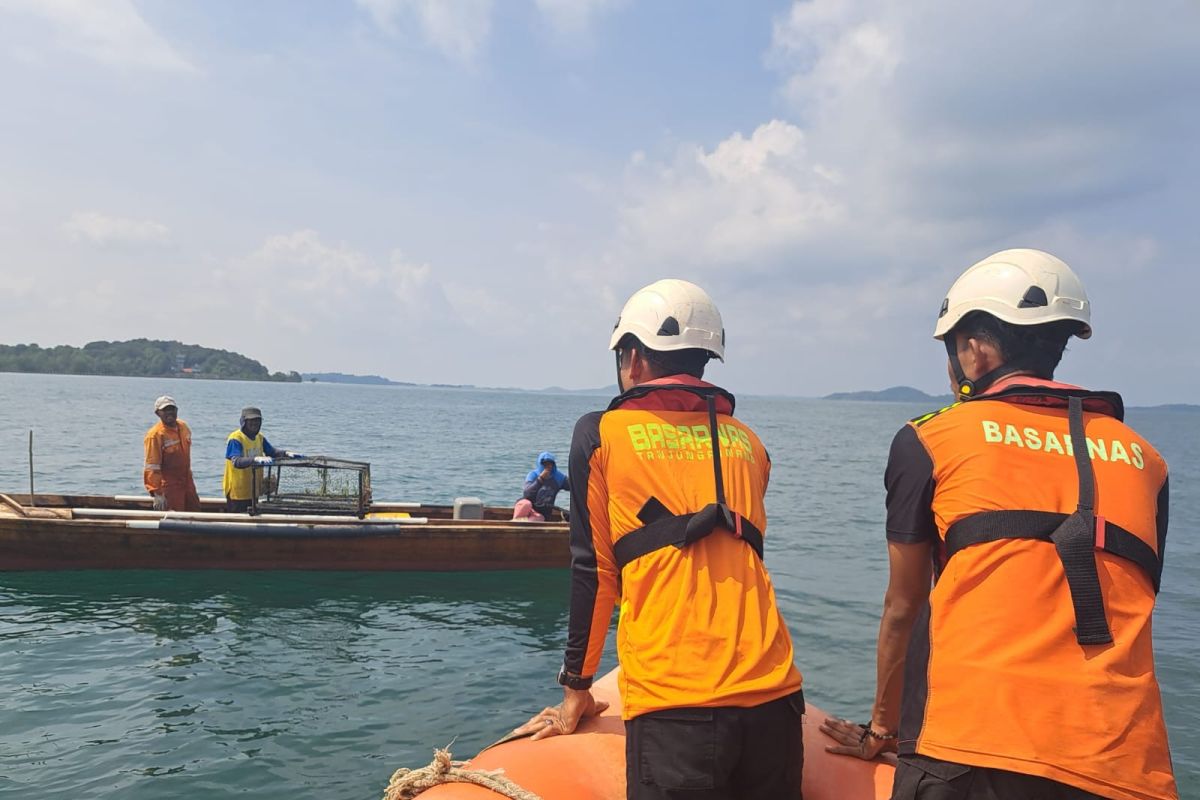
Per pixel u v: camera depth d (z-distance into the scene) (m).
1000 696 1.54
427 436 42.09
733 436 2.21
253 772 4.76
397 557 9.65
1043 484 1.66
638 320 2.30
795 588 9.88
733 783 1.91
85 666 6.39
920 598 1.87
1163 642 8.08
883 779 2.15
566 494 17.59
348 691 6.07
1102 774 1.47
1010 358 1.90
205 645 7.01
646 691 1.90
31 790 4.48
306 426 47.19
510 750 2.25
